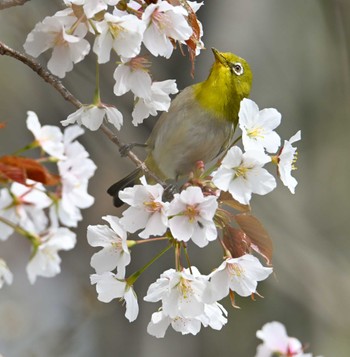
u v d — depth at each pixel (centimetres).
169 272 571
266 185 566
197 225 554
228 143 879
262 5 1388
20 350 1343
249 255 569
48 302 1388
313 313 1404
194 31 600
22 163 473
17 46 1413
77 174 488
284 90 1446
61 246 481
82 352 1295
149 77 588
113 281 570
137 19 550
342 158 1483
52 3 1182
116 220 568
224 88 846
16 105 1411
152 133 865
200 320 576
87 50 568
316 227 1442
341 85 1467
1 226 484
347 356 1380
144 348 1225
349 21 1425
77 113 595
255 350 1378
